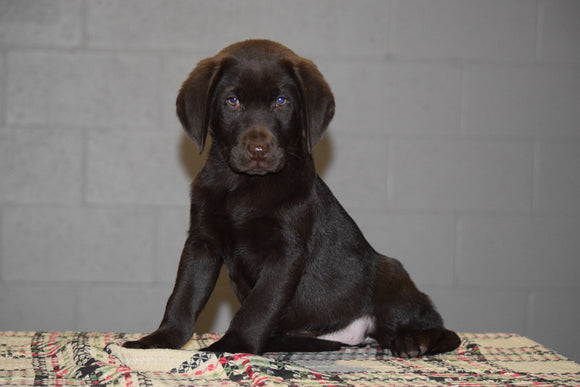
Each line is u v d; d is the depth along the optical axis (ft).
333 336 5.72
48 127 7.69
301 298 5.54
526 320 8.08
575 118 8.02
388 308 5.64
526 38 7.96
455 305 8.02
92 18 7.69
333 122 7.88
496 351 5.43
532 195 8.02
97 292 7.81
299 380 4.29
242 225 5.29
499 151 7.98
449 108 7.93
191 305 5.33
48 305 7.78
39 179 7.72
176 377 4.40
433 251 7.97
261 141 5.18
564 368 4.94
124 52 7.72
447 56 7.91
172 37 7.75
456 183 7.95
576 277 8.07
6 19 7.63
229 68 5.35
